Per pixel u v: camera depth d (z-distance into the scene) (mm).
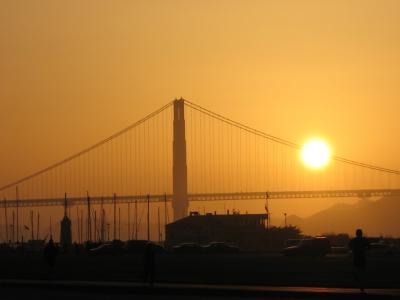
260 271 70625
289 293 42938
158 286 47469
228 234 159500
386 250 110062
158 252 117250
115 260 91500
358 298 41125
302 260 89688
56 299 43094
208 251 117250
